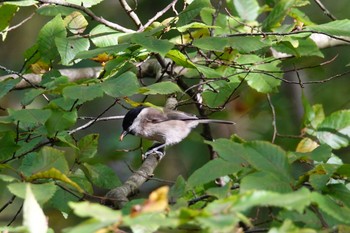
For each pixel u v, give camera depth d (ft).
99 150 61.62
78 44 36.52
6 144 28.81
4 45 63.72
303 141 36.83
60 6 37.73
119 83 26.99
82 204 17.21
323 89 61.93
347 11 63.00
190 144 59.26
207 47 31.60
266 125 59.41
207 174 22.44
